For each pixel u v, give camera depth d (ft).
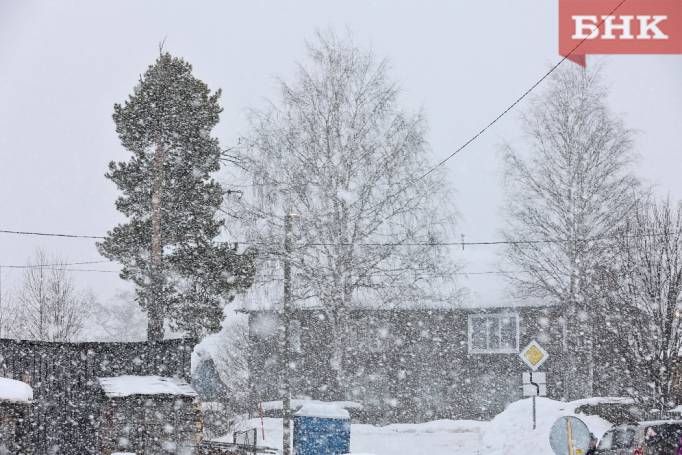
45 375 186.91
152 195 256.73
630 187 295.89
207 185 264.11
